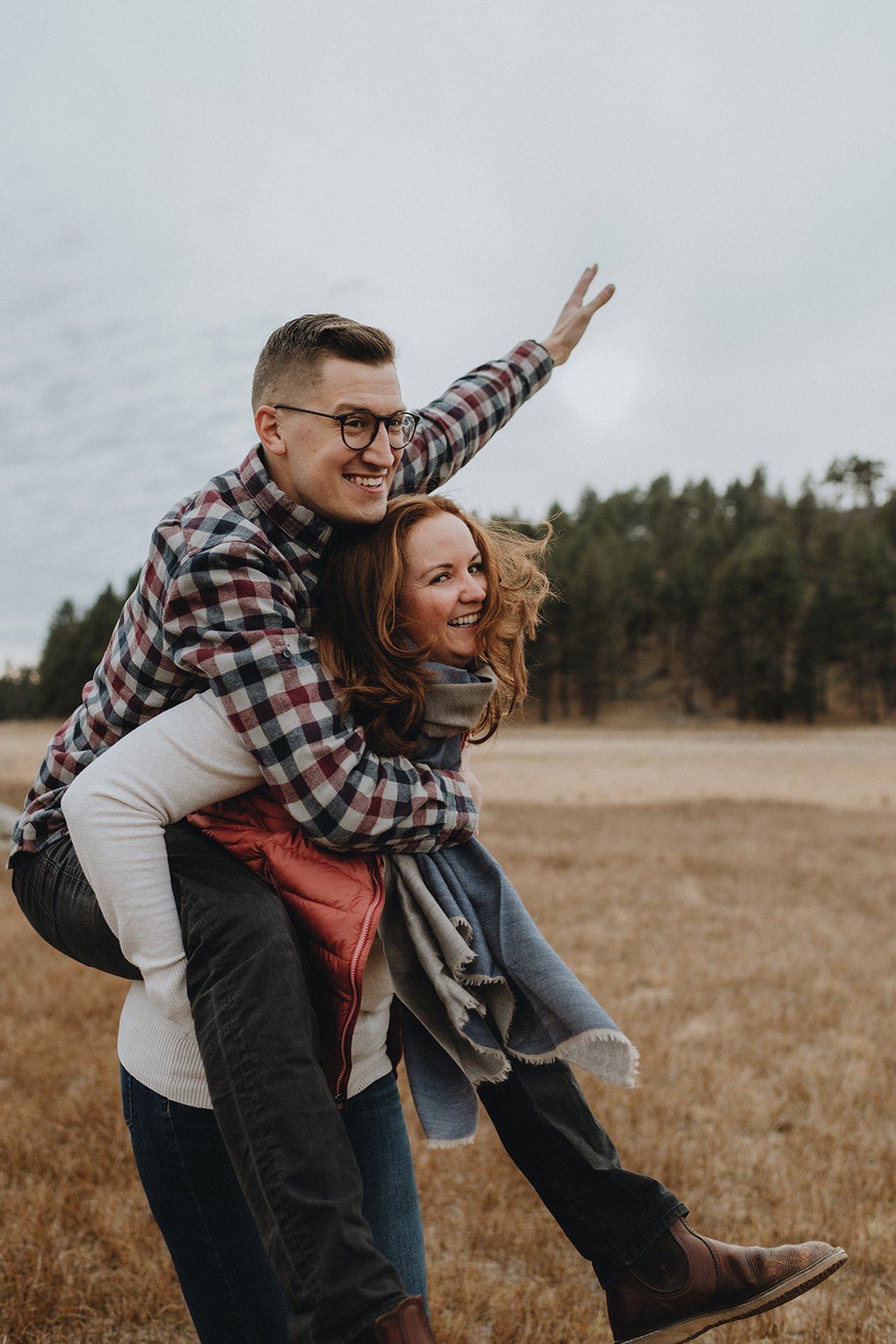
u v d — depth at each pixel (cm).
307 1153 112
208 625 133
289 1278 107
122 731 152
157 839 134
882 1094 429
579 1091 150
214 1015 121
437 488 200
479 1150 369
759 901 948
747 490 12394
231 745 134
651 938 760
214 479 149
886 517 10406
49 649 8919
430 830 142
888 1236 310
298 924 138
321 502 146
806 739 5956
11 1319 268
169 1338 269
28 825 158
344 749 133
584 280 231
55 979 614
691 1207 327
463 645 155
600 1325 269
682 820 1788
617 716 8119
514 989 146
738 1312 137
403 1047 157
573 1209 143
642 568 9581
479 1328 272
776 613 7725
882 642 7756
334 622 147
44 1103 405
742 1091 431
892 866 1210
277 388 144
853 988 625
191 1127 144
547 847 1330
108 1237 306
